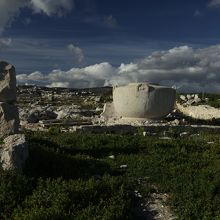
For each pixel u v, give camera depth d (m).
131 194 11.74
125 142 16.92
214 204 11.11
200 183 12.17
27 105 52.38
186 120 26.86
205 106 33.59
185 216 10.70
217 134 21.58
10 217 10.04
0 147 12.09
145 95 24.31
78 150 15.70
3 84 14.43
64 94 99.81
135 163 14.10
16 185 10.98
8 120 14.05
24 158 12.12
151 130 21.20
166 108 24.88
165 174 13.07
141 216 10.95
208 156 15.38
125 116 25.20
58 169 12.59
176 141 17.53
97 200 10.93
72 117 29.23
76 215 10.05
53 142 16.06
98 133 20.12
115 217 10.25
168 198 11.66
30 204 10.41
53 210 9.96
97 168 13.55
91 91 112.19
